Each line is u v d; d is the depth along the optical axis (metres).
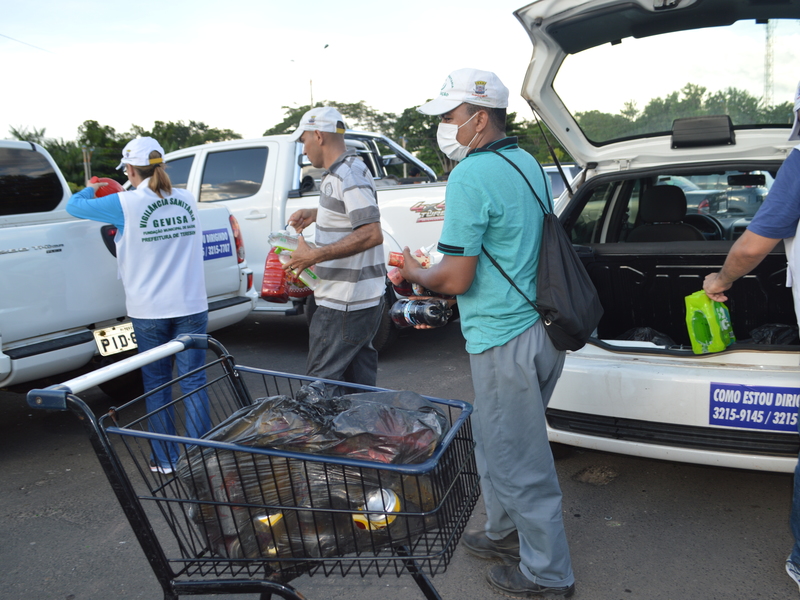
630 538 2.99
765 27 3.11
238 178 6.74
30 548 3.08
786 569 2.60
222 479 1.83
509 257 2.28
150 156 3.60
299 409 1.85
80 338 4.02
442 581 2.72
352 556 1.83
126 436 1.83
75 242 4.03
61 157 57.75
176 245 3.70
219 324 5.01
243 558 1.87
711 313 2.88
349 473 1.79
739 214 4.52
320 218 3.38
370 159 7.82
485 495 2.72
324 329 3.33
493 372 2.34
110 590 2.74
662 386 2.86
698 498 3.33
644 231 4.25
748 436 2.75
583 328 2.28
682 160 3.67
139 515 1.85
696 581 2.65
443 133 2.38
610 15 3.04
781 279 3.57
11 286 3.72
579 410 3.06
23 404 5.27
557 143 4.00
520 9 3.06
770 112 3.42
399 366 5.81
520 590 2.56
